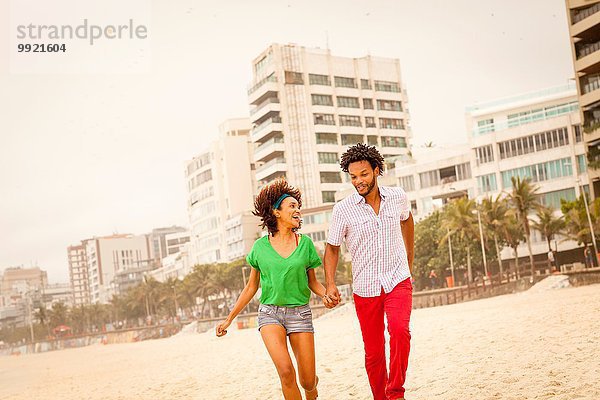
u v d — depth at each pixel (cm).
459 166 6919
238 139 11156
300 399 494
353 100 9944
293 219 511
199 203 12069
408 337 481
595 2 5397
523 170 6397
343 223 510
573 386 558
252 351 2073
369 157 505
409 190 7269
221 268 9581
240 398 878
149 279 13262
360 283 507
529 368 690
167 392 1159
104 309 15912
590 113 5522
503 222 5450
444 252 5978
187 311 12150
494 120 7300
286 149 9475
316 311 5662
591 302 1766
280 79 9581
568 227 5456
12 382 2792
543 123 6309
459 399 586
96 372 2617
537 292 3959
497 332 1196
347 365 1035
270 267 507
